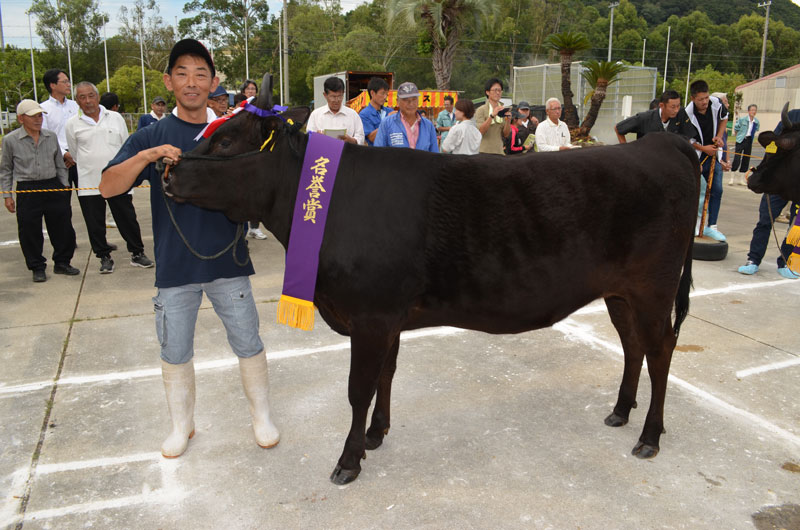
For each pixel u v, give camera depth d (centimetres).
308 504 276
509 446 324
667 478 294
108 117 661
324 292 278
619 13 8819
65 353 445
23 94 5656
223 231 297
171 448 311
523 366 426
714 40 8756
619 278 291
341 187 273
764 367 420
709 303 556
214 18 7044
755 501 276
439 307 282
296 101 6519
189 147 290
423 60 5759
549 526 260
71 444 325
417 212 267
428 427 344
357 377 282
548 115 787
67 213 648
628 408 344
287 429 341
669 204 286
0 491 285
